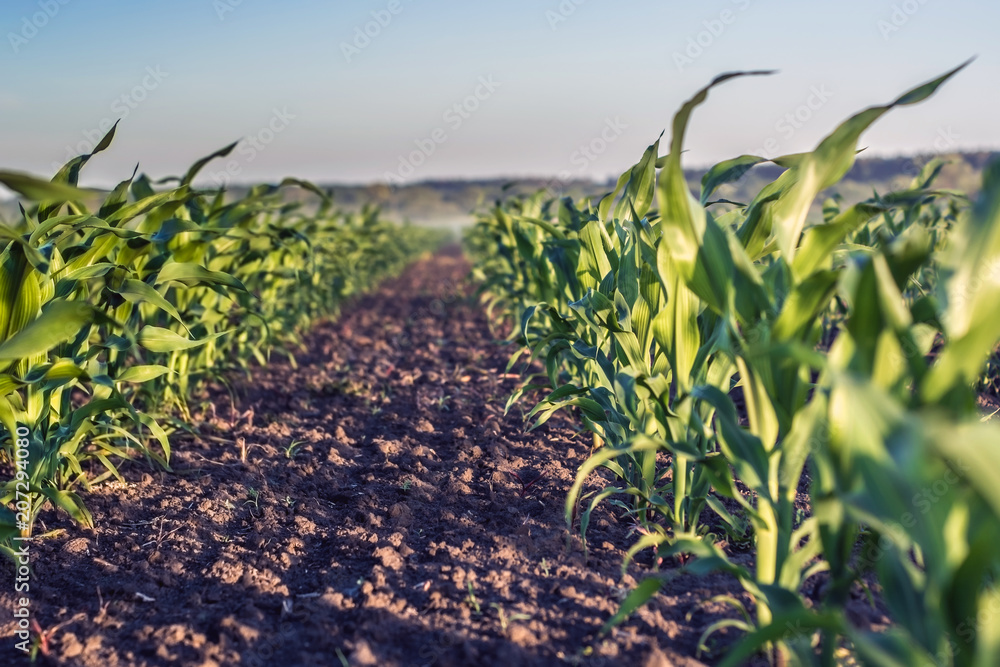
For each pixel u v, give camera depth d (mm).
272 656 1939
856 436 1155
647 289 2373
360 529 2773
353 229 9867
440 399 4902
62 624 2131
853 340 1318
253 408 4922
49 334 2090
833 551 1491
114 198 2787
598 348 2723
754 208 1988
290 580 2408
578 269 3262
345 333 8766
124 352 3439
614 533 2670
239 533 2826
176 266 2891
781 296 1672
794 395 1527
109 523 2916
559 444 3814
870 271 1246
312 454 3854
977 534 1100
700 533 2471
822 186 1645
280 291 6465
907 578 1309
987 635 1119
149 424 2916
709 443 2307
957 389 1197
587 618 2049
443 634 1974
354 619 2107
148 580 2416
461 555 2521
